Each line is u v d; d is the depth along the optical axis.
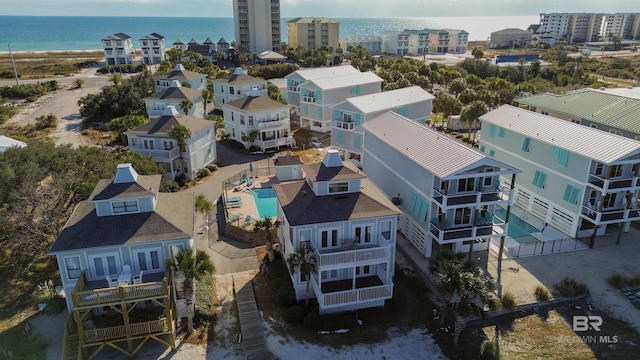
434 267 28.39
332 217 31.50
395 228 33.19
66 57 182.75
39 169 42.78
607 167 39.06
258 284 35.16
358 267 34.00
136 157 48.28
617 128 50.28
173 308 29.50
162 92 73.88
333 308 31.34
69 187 41.56
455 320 28.61
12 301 32.88
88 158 45.56
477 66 130.38
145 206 30.80
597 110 55.16
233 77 87.50
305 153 66.50
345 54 179.75
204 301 32.47
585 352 28.81
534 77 121.12
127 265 29.17
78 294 25.88
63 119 83.81
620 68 135.62
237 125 69.25
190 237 29.61
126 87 87.44
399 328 30.47
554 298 33.47
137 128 56.19
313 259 29.95
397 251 40.31
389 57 177.62
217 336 29.62
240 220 44.59
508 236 42.56
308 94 77.69
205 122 59.84
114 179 31.23
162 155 53.84
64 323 30.39
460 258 28.95
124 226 29.62
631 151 36.16
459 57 185.75
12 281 35.28
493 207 37.88
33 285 34.69
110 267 29.34
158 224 30.03
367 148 50.47
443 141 39.44
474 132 71.56
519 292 34.00
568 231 42.31
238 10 177.38
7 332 29.52
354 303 31.03
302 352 28.11
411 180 40.00
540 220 45.59
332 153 34.25
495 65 132.25
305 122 80.50
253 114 66.62
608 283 35.31
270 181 55.69
